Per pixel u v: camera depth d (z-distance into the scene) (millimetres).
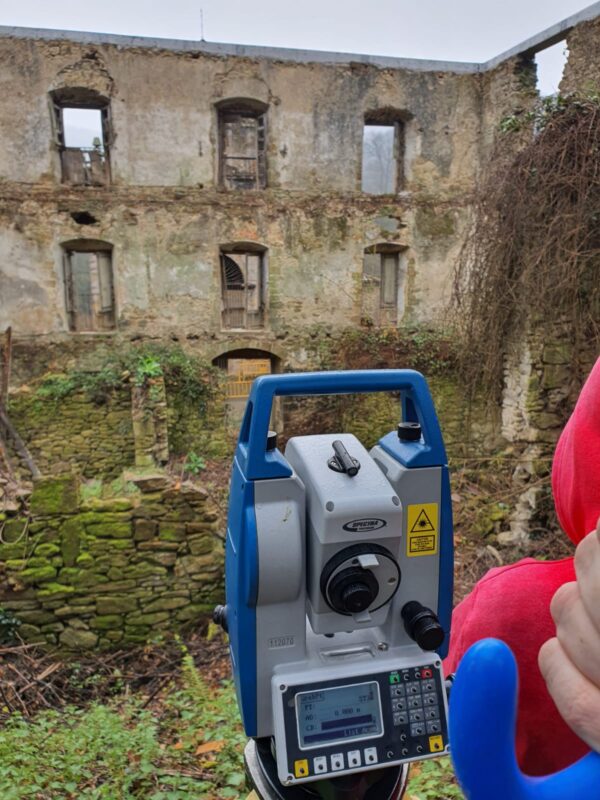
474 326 6223
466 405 6730
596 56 6746
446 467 1177
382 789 1133
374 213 8953
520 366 5617
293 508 1094
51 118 8125
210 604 4320
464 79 8930
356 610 1079
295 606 1107
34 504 4004
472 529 5340
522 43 8062
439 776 2297
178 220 8516
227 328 9320
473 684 681
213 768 2576
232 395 9117
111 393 7719
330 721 1048
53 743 2639
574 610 750
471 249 6820
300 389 1129
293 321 8953
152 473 4621
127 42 8070
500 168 5543
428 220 9102
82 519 4086
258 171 8875
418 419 1222
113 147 8250
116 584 4168
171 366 8219
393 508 1087
